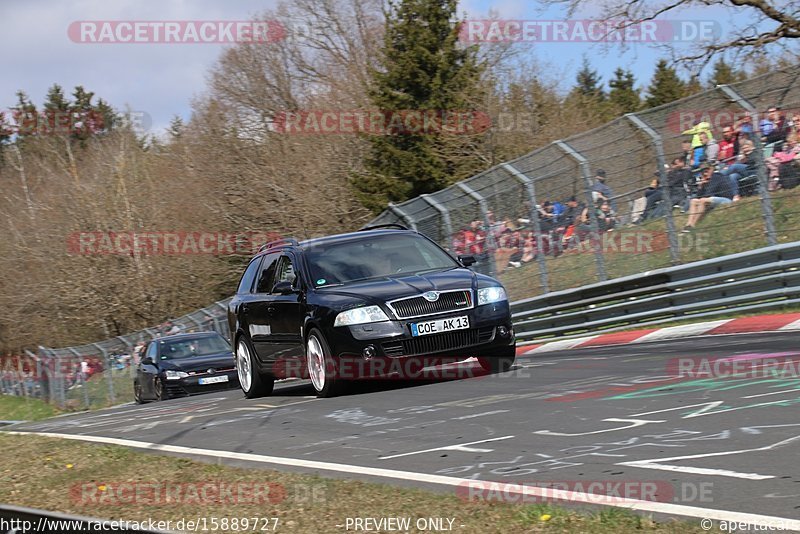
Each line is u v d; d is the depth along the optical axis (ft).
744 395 57.41
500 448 49.42
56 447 67.97
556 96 277.23
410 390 78.43
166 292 334.44
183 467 52.44
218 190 330.13
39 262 356.79
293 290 84.84
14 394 285.84
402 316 76.54
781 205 104.88
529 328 137.90
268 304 90.38
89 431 79.92
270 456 54.24
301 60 373.40
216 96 364.99
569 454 46.14
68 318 349.82
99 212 337.31
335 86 340.80
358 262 85.61
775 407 52.24
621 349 99.81
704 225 112.78
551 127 265.75
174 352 164.35
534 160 132.16
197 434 67.87
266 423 69.05
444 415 62.59
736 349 81.71
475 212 140.87
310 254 87.35
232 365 157.99
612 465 42.70
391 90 283.59
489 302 79.51
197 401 110.42
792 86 103.50
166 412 94.53
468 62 279.08
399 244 88.22
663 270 115.34
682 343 95.30
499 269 139.95
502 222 137.39
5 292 367.25
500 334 79.30
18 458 64.18
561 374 79.46
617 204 121.80
